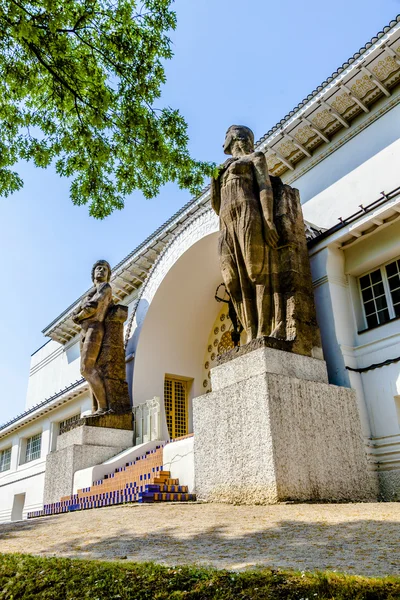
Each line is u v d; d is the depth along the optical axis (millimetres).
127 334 16375
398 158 11812
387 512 5934
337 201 12883
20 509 22375
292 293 9594
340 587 3082
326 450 8266
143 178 8867
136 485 10617
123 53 7887
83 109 8258
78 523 7078
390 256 10234
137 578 3699
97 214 9070
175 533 5523
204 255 15133
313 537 4730
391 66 11961
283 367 8742
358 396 9516
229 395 8664
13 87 7961
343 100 12773
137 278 19281
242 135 11062
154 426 13531
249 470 7871
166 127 8477
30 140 8648
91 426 13453
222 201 10414
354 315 10445
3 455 25312
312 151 13938
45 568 4223
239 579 3402
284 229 10109
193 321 16797
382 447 9125
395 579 3100
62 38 7477
